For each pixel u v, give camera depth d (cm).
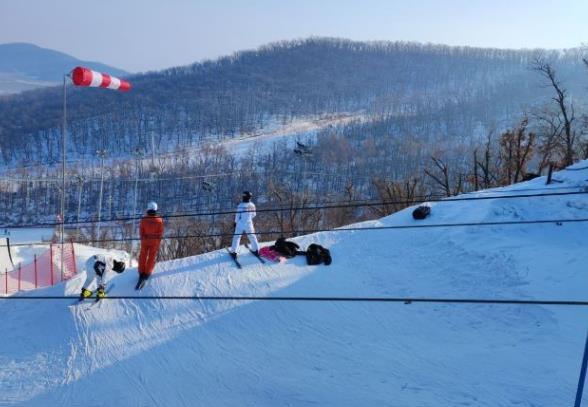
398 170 7462
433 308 1323
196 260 1562
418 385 1016
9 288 2177
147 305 1349
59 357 1202
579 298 1257
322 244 1742
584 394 921
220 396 1043
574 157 3612
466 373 1041
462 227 1733
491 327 1222
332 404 982
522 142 4297
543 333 1163
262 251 1603
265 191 6388
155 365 1155
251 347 1200
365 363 1112
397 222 1875
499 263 1476
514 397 941
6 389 1110
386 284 1456
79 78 1457
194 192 7238
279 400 1013
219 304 1352
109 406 1041
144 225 1402
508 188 2011
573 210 1708
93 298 1373
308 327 1264
